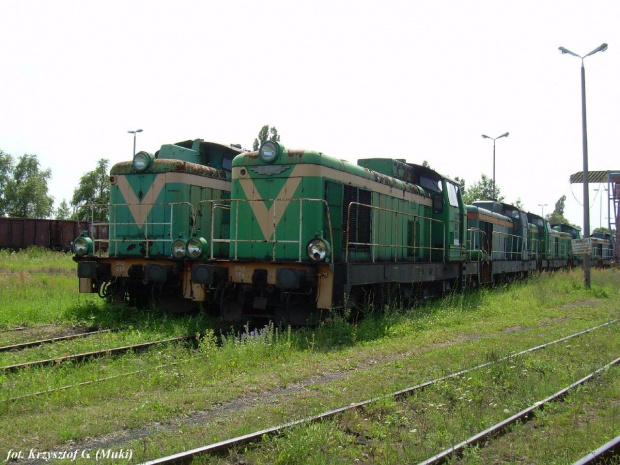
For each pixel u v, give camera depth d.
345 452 4.93
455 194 16.98
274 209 10.86
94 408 6.10
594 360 8.83
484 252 19.53
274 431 5.17
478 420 5.85
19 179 65.88
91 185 54.50
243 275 10.84
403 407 6.23
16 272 19.33
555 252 32.47
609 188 39.19
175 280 12.38
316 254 10.20
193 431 5.41
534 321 13.32
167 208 12.85
